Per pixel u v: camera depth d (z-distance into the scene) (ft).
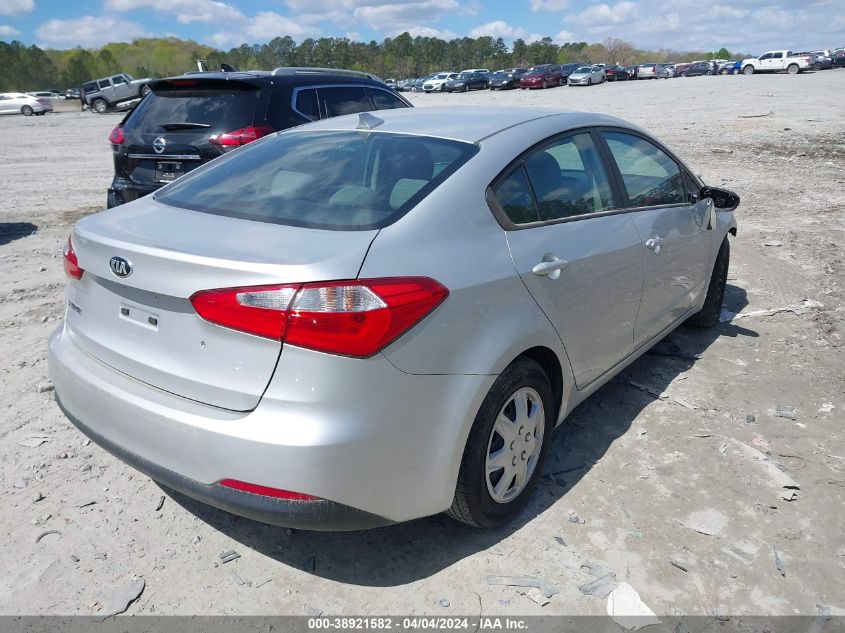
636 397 13.55
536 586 8.66
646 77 195.42
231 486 7.63
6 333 16.70
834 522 9.82
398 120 11.35
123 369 8.63
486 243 9.04
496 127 10.61
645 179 13.17
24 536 9.48
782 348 15.87
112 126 91.15
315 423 7.33
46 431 12.17
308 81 22.84
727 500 10.30
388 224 8.32
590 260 10.62
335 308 7.24
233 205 9.36
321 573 8.93
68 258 9.46
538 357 10.18
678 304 14.38
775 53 178.40
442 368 8.11
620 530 9.66
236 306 7.35
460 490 8.79
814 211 29.73
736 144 50.11
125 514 10.00
